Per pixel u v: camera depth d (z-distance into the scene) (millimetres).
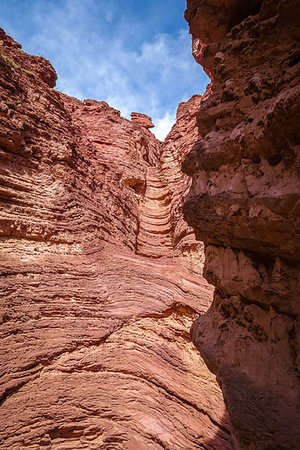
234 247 4930
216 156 4852
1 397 7688
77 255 13234
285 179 3588
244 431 3229
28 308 9883
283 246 3682
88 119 26281
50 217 13344
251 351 4156
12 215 11906
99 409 8781
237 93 4809
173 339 11656
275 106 3311
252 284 4262
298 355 3518
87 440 8234
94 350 10219
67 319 10516
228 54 5203
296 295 3758
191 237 17109
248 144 4109
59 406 8383
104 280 12742
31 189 13312
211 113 5352
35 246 12172
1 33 19969
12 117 13523
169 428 8688
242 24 4891
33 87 16656
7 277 10211
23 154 13688
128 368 10078
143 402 9305
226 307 5102
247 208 4023
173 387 9852
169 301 12891
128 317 11734
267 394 3555
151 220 23172
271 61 4375
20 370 8406
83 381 9227
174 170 24828
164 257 19609
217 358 4633
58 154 15594
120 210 19797
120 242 17344
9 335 8906
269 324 4008
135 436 8453
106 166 21719
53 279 11367
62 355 9516
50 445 7738
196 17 5895
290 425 3090
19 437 7367
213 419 8984
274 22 4211
